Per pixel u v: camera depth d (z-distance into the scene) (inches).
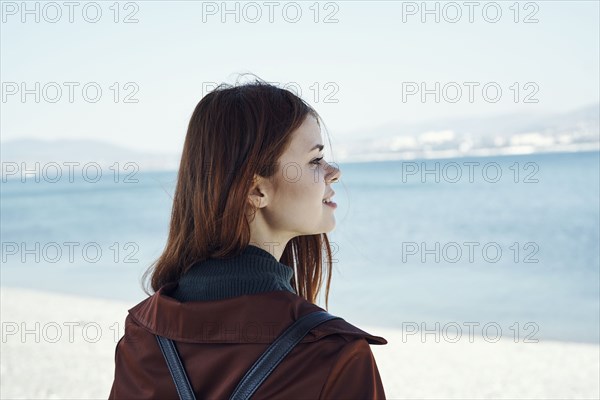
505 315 545.3
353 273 799.7
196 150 59.4
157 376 55.2
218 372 52.6
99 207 2279.8
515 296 638.5
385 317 518.9
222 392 51.1
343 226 1488.7
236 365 51.8
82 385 300.4
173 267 61.7
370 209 1775.3
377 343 53.4
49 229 1747.0
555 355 363.9
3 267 881.5
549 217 1487.5
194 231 59.1
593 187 1943.9
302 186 58.2
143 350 57.2
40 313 500.1
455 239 1307.8
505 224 1449.3
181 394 53.2
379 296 621.9
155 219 1894.7
